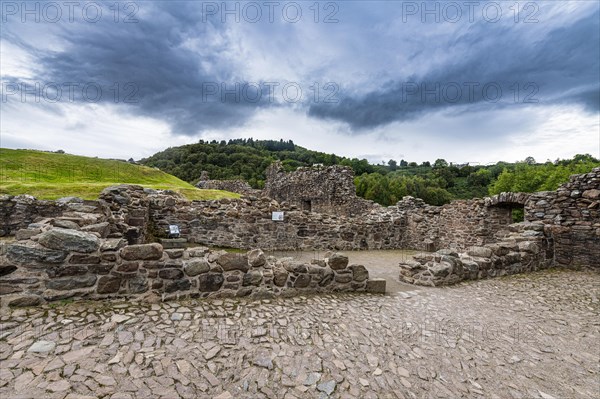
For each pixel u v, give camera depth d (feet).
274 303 17.01
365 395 10.31
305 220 42.80
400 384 11.26
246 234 39.55
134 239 28.60
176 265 15.49
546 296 23.36
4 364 9.14
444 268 24.93
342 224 45.27
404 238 51.85
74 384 8.70
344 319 16.14
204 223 38.22
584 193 33.60
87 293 13.69
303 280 19.07
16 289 12.54
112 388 8.79
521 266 30.96
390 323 16.44
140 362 10.14
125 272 14.44
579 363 14.23
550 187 103.04
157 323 12.85
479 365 13.34
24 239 14.26
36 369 9.10
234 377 10.18
